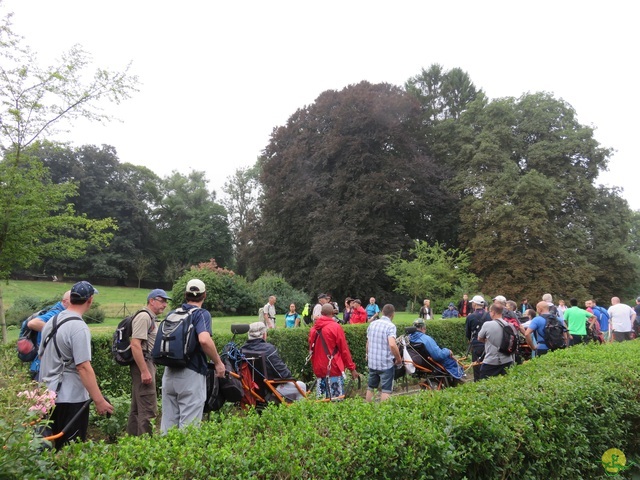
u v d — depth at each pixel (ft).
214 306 94.53
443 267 99.19
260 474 8.34
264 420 11.21
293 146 126.21
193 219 215.92
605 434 16.10
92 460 7.91
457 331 46.96
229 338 27.45
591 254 119.75
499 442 11.91
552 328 32.09
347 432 10.23
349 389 29.53
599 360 22.31
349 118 120.88
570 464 14.39
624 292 130.00
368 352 25.48
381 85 131.23
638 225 180.55
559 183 120.26
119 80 32.17
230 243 224.33
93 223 33.55
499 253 113.09
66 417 13.12
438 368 26.84
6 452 6.96
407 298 117.39
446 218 126.11
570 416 15.02
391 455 9.64
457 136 135.64
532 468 13.07
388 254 113.39
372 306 60.29
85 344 13.29
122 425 20.35
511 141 127.24
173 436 9.53
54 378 13.16
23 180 29.76
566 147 123.24
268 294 101.96
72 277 186.29
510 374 18.66
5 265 30.86
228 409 20.45
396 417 11.31
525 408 13.58
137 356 17.51
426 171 123.03
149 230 213.05
